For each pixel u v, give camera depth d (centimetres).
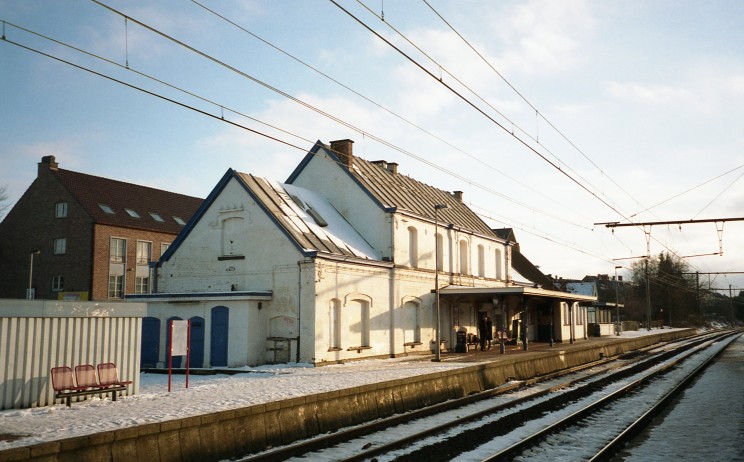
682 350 4203
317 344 2456
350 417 1347
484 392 1753
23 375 1346
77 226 4325
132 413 1224
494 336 4088
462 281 3653
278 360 2505
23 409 1311
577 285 6512
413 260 3231
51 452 805
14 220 4525
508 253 4359
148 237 4656
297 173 3322
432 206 3597
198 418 1008
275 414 1162
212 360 2486
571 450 1089
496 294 3216
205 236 2772
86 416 1195
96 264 4269
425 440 1177
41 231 4434
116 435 884
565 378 2353
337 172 3203
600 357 3403
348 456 1048
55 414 1234
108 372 1466
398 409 1502
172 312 2588
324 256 2522
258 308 2505
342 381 1766
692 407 1606
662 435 1239
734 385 2073
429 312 3288
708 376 2406
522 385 2028
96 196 4544
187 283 2784
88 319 1492
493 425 1307
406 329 3083
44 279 4384
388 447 1085
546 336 4709
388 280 2967
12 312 1335
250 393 1519
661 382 2206
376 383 1446
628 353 3975
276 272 2570
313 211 2941
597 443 1145
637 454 1070
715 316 15138
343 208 3159
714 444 1147
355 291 2719
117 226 4434
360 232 3098
